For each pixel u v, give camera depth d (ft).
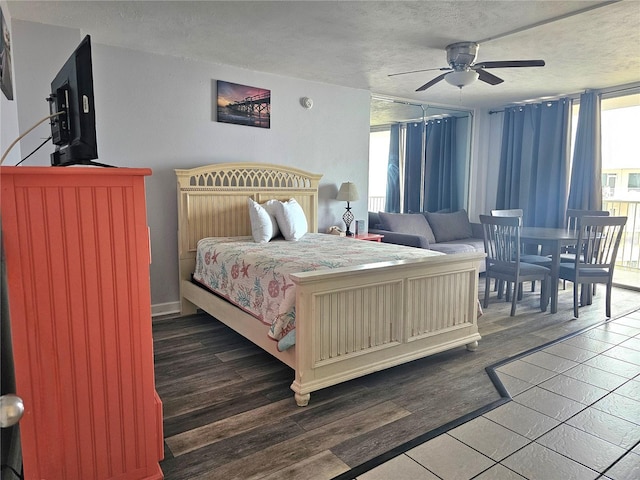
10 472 4.58
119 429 5.34
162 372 9.27
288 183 15.17
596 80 15.84
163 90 12.86
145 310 5.36
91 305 5.03
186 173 12.89
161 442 5.93
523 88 17.22
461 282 10.07
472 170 22.26
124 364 5.29
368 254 10.27
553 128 18.80
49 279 4.78
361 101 17.48
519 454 6.37
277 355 8.46
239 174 14.03
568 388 8.50
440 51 12.38
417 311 9.25
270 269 9.04
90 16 9.92
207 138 13.78
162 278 13.38
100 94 11.91
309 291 7.58
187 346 10.78
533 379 8.90
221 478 5.85
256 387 8.57
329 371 8.04
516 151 20.21
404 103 19.56
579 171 17.81
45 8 9.42
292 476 5.89
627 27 10.46
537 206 19.35
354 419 7.36
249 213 12.94
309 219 15.62
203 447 6.56
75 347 4.99
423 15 9.77
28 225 4.63
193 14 9.80
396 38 11.31
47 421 4.91
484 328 12.18
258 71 14.61
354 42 11.63
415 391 8.39
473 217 22.70
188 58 13.17
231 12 9.66
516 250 13.23
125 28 10.70
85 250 4.94
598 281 13.15
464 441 6.70
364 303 8.39
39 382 4.83
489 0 8.95
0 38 6.73
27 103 10.27
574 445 6.59
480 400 8.04
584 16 9.78
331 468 6.06
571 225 17.88
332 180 16.98
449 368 9.46
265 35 11.16
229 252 11.00
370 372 8.49
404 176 20.01
